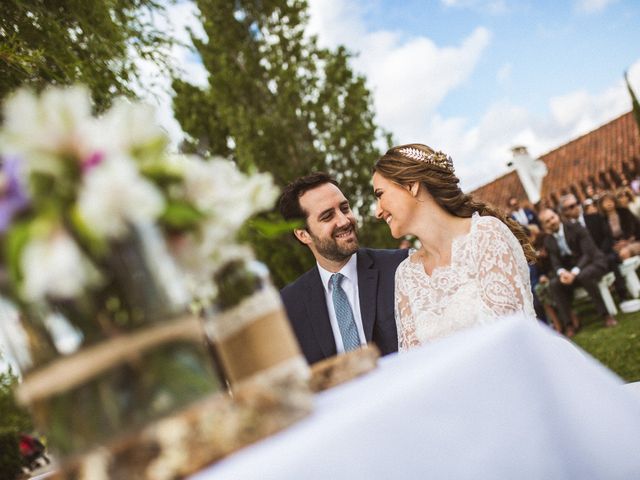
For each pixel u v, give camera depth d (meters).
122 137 0.89
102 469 0.82
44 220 0.79
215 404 0.86
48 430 0.88
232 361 1.02
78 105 0.83
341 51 9.70
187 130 10.02
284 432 0.86
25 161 0.80
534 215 11.44
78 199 0.80
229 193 0.96
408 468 0.79
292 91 9.42
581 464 0.98
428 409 0.84
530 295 2.29
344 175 9.34
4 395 3.22
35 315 0.84
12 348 0.89
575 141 29.09
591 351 6.39
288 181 9.38
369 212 9.35
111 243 0.82
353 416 0.80
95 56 3.07
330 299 3.32
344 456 0.75
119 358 0.83
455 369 0.91
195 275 0.95
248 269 1.03
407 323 2.56
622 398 1.10
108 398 0.83
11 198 0.80
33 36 2.82
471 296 2.26
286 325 1.03
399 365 1.18
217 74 9.92
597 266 7.59
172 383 0.84
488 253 2.27
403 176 2.50
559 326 8.24
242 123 9.40
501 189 29.12
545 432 0.95
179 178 0.92
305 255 8.27
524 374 0.99
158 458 0.81
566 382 1.04
